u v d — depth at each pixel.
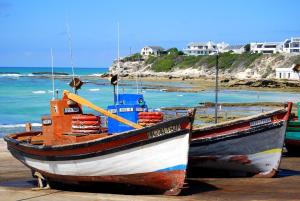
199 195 11.82
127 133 10.91
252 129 13.60
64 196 11.93
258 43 147.50
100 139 11.12
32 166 13.24
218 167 14.19
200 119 35.59
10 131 32.94
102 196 11.68
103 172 11.45
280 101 59.44
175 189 11.30
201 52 161.75
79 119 12.30
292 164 16.67
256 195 11.85
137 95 13.85
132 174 11.23
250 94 74.06
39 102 58.38
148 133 10.88
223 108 47.59
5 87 87.06
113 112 13.30
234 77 118.00
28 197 12.02
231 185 13.12
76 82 13.70
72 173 11.93
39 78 124.56
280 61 120.56
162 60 152.12
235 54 139.75
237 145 13.76
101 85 101.19
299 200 11.27
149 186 11.47
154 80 117.50
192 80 115.06
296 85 86.56
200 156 14.00
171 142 10.88
